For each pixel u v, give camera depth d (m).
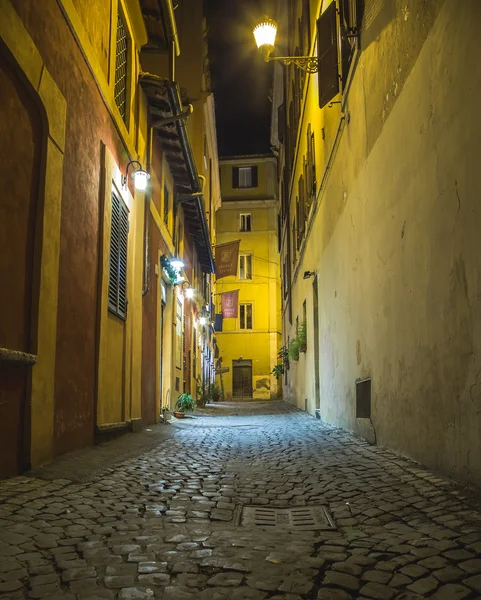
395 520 3.63
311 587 2.56
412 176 5.32
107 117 7.73
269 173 39.44
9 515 3.51
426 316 4.95
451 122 4.32
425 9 4.87
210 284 31.09
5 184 4.48
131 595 2.44
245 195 39.41
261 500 4.38
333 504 4.16
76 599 2.38
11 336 4.60
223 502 4.27
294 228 20.64
